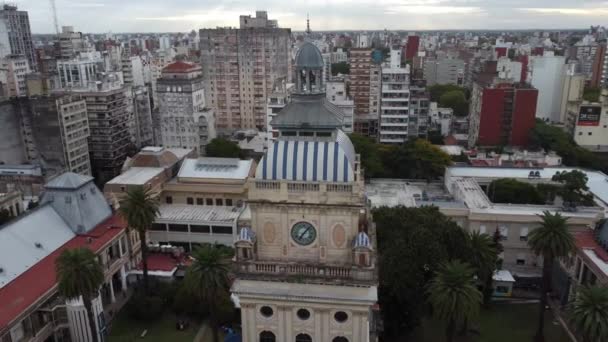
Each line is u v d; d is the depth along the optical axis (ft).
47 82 651.66
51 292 234.79
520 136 583.58
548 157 452.35
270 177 160.66
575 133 578.66
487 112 582.76
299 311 162.81
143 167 370.32
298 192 158.81
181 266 307.78
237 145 552.41
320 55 162.61
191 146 603.26
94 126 556.10
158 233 339.98
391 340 244.42
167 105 595.88
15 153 505.66
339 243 161.89
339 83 585.22
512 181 366.22
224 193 360.07
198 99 611.47
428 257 225.97
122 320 273.54
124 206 267.59
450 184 386.32
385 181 424.05
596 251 261.24
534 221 310.45
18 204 371.76
